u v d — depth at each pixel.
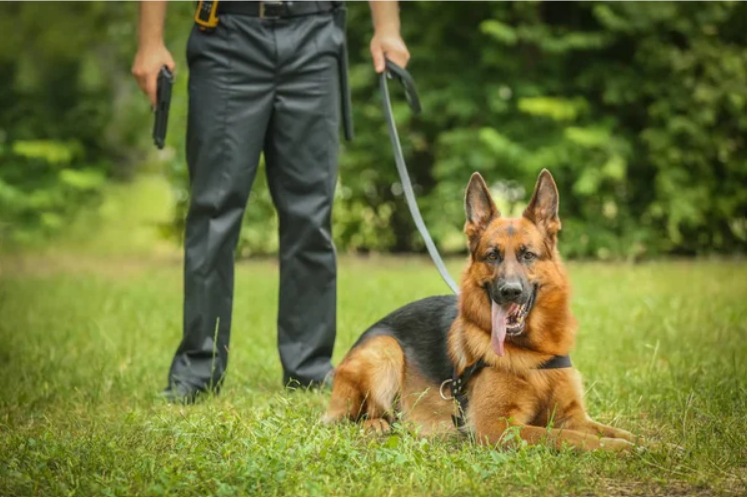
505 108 14.81
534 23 14.95
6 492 3.47
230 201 5.60
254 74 5.56
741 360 6.11
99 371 6.08
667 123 14.87
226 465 3.75
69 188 18.00
